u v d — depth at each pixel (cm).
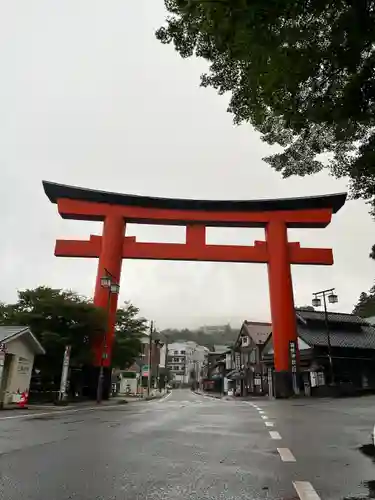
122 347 3353
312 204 3125
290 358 2847
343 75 669
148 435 840
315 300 3288
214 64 796
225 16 505
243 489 444
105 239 2973
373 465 564
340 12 553
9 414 1466
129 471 517
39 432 898
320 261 3050
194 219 3088
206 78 834
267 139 948
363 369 3497
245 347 5141
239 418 1218
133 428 964
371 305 5700
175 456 614
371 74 638
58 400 2148
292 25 560
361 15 540
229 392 5859
